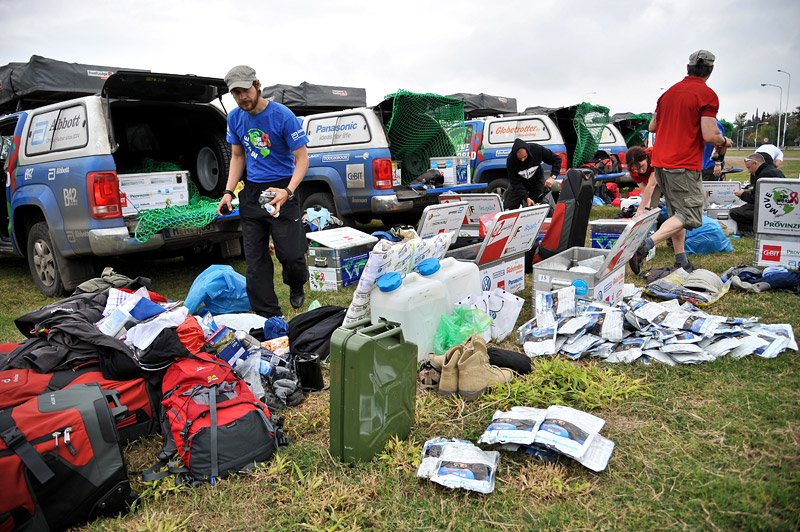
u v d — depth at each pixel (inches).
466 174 370.9
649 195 228.8
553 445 98.6
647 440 104.6
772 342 136.7
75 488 88.4
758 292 184.9
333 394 102.3
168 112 252.1
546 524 84.7
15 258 328.2
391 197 296.4
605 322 147.9
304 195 327.9
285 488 95.8
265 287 179.0
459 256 194.2
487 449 105.1
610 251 161.9
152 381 114.8
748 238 299.9
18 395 102.6
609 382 125.2
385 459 102.3
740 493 87.0
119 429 111.0
